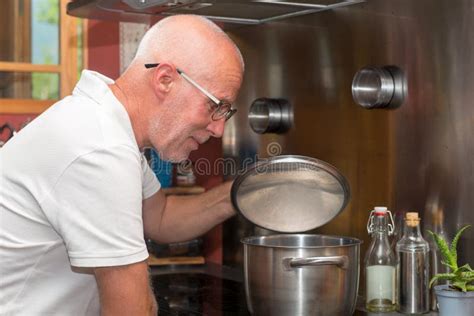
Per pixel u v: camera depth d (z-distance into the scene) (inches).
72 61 135.4
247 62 99.3
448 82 71.8
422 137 74.9
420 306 72.6
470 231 69.8
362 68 80.8
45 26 134.2
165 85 55.6
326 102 87.0
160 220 75.0
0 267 56.1
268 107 92.6
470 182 69.8
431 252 73.4
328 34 86.1
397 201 78.0
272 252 68.0
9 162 55.2
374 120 80.6
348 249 68.4
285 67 92.9
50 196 52.6
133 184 52.4
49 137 53.2
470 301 63.4
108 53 137.4
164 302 83.8
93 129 52.5
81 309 58.6
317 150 88.6
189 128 56.7
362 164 82.4
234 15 91.5
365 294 80.2
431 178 73.9
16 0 132.2
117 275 51.9
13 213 55.1
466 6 69.6
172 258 108.6
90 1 84.6
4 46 131.9
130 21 96.7
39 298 56.7
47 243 55.2
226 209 74.2
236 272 101.8
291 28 91.5
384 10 78.7
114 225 51.3
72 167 51.8
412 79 75.8
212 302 83.7
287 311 67.8
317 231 89.0
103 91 55.1
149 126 56.9
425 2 73.9
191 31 55.8
